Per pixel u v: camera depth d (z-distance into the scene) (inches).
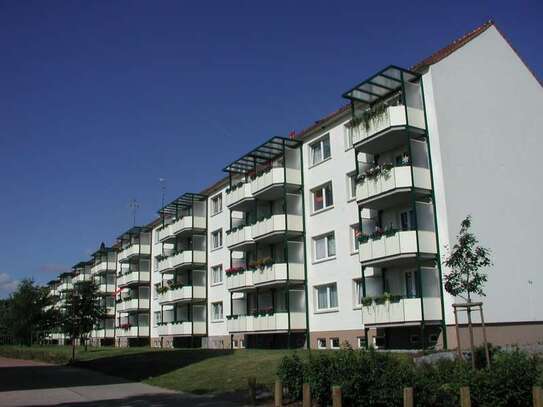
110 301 2748.5
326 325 1159.0
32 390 788.0
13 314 2689.5
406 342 950.4
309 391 492.7
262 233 1298.0
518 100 1045.8
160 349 1568.7
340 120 1167.6
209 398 649.6
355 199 1108.5
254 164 1382.9
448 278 608.1
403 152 1007.6
